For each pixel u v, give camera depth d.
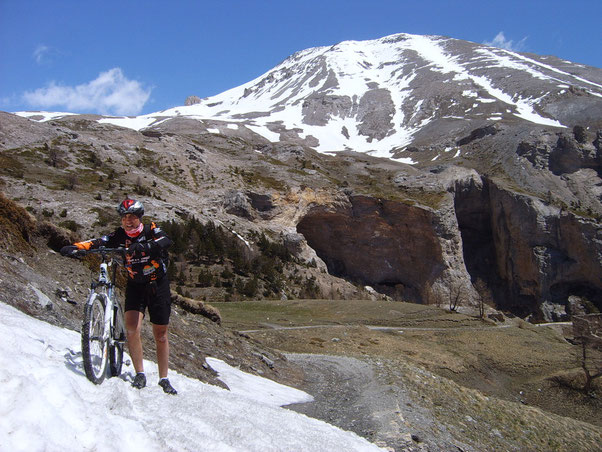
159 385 6.57
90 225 63.38
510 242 105.88
